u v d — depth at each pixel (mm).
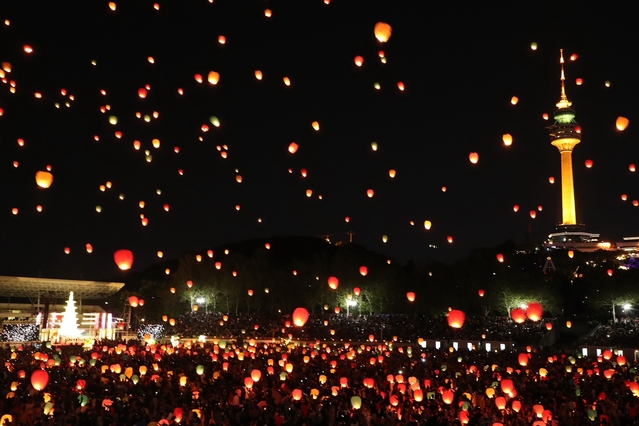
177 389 28516
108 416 21672
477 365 40000
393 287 94875
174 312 102375
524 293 85125
